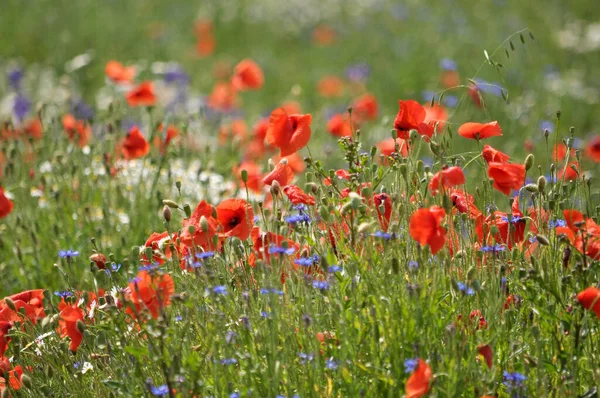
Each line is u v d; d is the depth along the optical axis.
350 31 20.41
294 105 13.18
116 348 5.25
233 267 5.44
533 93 13.46
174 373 4.58
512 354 4.80
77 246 7.85
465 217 5.38
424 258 4.91
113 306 5.04
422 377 4.24
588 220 5.23
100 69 16.98
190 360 4.59
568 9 19.95
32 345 5.61
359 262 4.91
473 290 4.89
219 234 5.44
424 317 4.75
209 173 9.03
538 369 4.57
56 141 9.05
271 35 20.98
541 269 5.26
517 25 18.52
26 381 5.04
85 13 20.47
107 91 14.64
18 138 10.39
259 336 4.79
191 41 20.42
